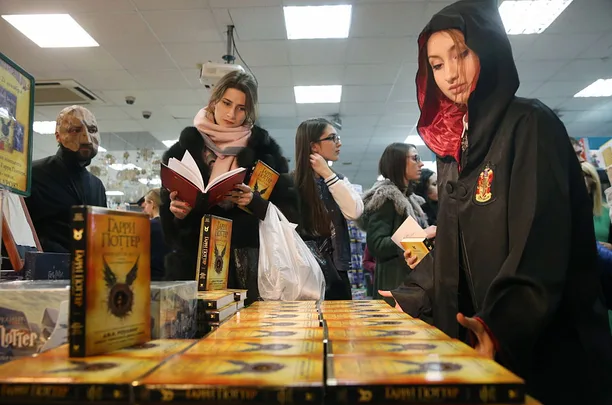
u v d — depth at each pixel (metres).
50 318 0.76
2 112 1.11
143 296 0.75
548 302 0.76
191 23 4.73
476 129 1.02
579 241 0.93
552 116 0.94
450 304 1.08
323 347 0.66
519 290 0.78
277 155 1.93
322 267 1.89
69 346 0.63
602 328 0.91
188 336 0.96
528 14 4.69
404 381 0.48
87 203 2.23
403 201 2.40
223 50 5.34
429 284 1.23
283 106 7.33
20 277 1.22
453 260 1.09
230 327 0.86
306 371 0.53
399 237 1.61
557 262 0.80
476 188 1.02
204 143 1.80
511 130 0.96
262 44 5.19
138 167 6.91
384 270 2.38
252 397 0.47
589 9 4.59
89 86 6.38
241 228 1.71
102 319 0.66
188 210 1.53
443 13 1.06
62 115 2.14
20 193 1.19
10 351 0.76
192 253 1.67
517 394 0.47
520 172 0.90
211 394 0.48
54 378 0.52
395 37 5.05
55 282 1.00
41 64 5.66
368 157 11.09
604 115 7.94
